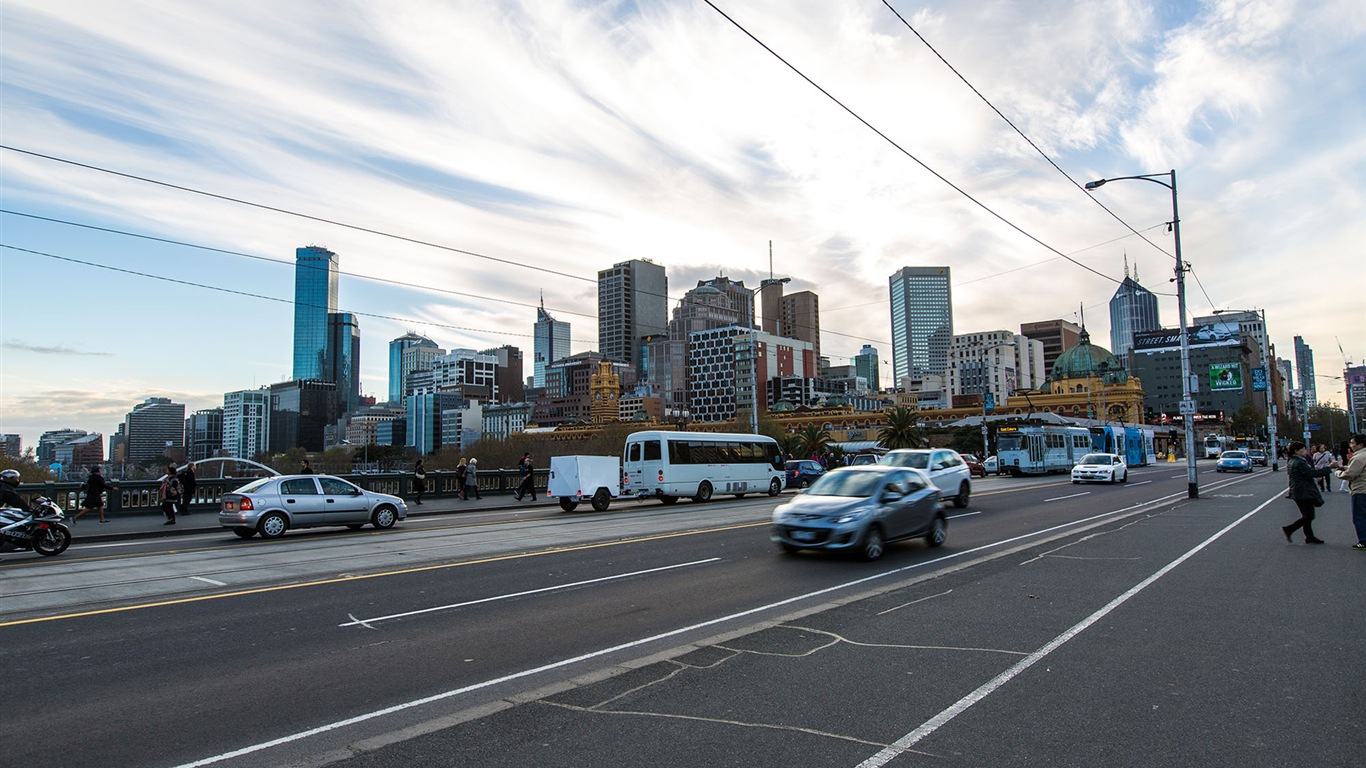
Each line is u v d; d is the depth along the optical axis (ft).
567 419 563.48
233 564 43.73
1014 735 16.53
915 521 46.50
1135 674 20.79
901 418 253.24
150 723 18.10
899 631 25.82
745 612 29.66
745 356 553.23
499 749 16.12
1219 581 34.32
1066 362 331.36
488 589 34.73
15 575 40.55
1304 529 46.88
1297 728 16.78
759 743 16.26
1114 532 54.34
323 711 18.81
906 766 15.02
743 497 111.75
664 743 16.33
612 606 30.86
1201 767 14.84
